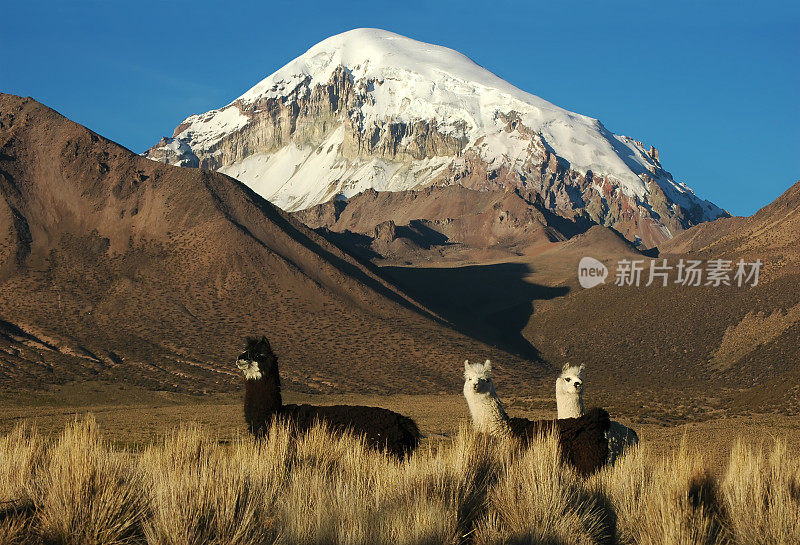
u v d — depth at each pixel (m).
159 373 114.44
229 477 8.62
